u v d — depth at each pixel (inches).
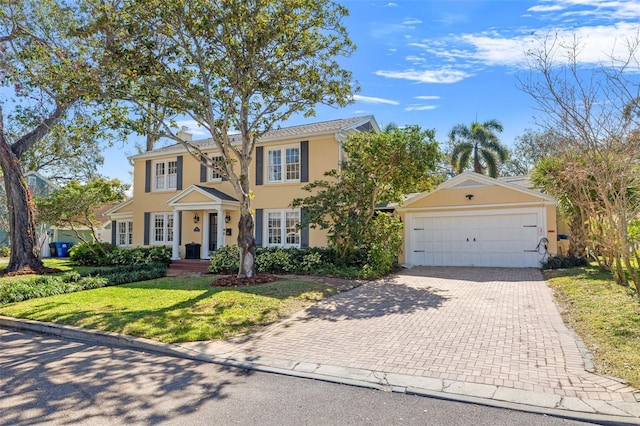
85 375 208.1
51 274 568.1
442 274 546.0
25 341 279.1
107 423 154.6
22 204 611.5
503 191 616.1
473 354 220.5
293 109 466.9
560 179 464.4
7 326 324.5
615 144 293.1
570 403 159.8
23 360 234.7
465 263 639.8
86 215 788.6
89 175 919.0
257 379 199.3
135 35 392.8
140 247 768.9
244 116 451.8
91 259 761.6
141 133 451.5
